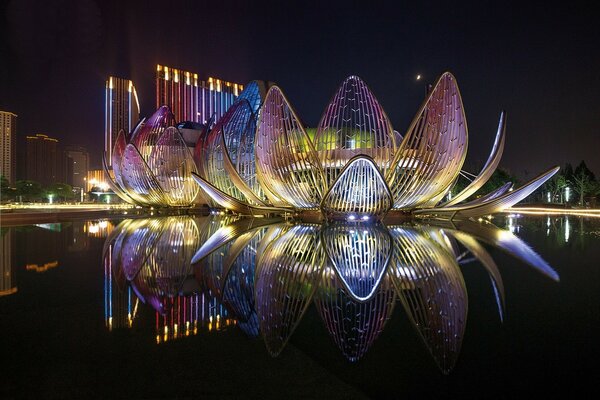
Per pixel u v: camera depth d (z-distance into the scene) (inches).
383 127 823.1
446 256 418.9
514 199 845.2
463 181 2287.2
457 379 150.6
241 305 250.7
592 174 2753.4
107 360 169.6
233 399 136.8
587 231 708.0
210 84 5374.0
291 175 852.0
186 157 1379.2
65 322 219.3
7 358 171.9
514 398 135.8
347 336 197.2
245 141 1183.6
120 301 261.1
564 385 145.3
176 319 224.2
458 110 810.8
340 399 135.6
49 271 360.2
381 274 333.4
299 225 807.7
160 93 4958.2
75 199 4687.5
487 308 239.0
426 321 219.6
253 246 505.7
